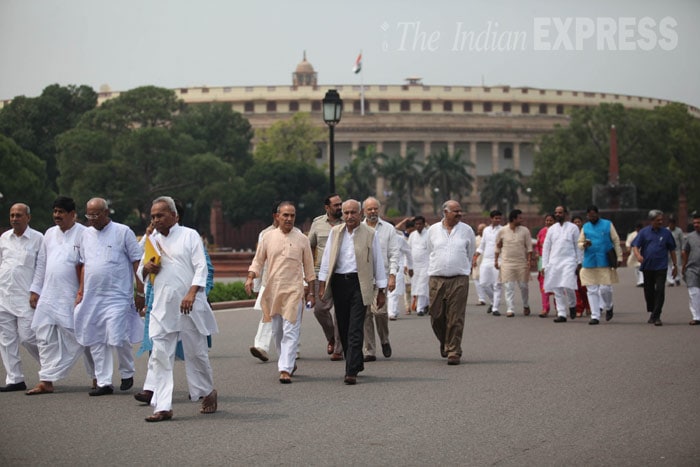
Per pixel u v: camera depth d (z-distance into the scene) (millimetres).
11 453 7730
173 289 9172
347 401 10070
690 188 88062
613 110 85500
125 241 10891
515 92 134125
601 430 8406
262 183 85500
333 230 11969
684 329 17094
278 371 12531
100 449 7844
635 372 11812
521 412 9273
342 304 11867
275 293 11703
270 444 7980
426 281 21703
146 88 76188
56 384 11633
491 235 23172
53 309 10930
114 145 72375
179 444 8000
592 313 18391
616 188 66375
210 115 94125
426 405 9742
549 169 88000
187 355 9336
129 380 11055
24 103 76938
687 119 87125
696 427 8508
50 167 77625
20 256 11281
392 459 7410
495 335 16547
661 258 18000
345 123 126000
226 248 79250
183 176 74875
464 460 7355
